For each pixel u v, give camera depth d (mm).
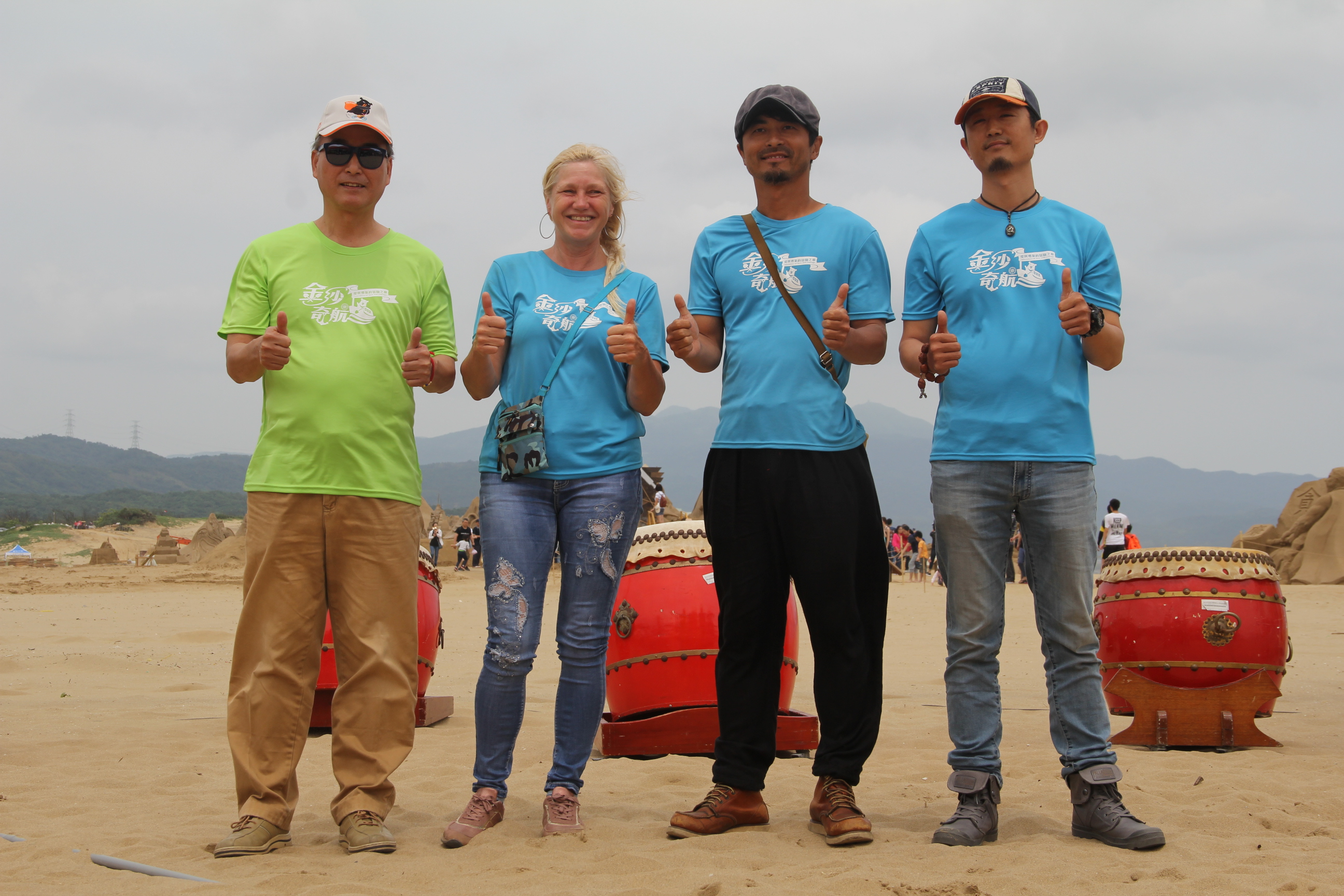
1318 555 27266
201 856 3926
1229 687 6375
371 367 4195
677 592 6234
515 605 4312
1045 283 4250
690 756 6117
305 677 4164
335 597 4191
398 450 4242
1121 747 6586
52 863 3766
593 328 4418
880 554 4328
